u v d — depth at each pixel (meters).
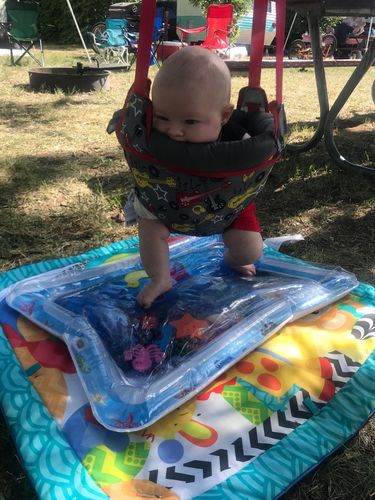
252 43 1.39
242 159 1.21
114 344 1.37
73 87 5.01
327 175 2.78
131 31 7.83
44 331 1.43
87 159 2.98
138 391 1.19
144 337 1.39
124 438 1.11
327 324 1.50
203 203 1.31
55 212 2.27
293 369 1.32
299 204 2.45
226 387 1.25
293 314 1.49
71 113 4.12
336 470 1.12
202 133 1.25
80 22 11.60
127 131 1.22
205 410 1.19
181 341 1.36
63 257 1.94
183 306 1.48
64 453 1.06
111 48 7.55
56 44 11.31
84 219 2.21
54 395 1.21
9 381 1.25
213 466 1.05
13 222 2.16
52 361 1.32
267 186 2.63
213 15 7.00
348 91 2.67
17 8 6.76
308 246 2.07
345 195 2.55
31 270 1.76
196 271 1.76
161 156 1.21
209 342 1.35
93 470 1.03
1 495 1.05
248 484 1.01
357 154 3.23
